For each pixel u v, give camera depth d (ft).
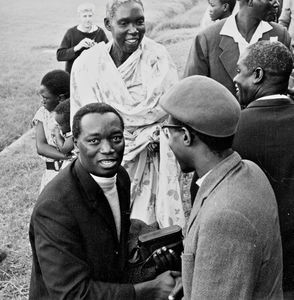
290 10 19.24
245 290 6.40
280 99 8.87
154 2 49.21
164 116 12.27
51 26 41.29
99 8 45.06
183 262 6.93
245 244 6.40
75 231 7.66
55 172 13.61
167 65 12.41
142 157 12.42
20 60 34.83
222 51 12.78
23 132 24.91
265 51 9.02
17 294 13.03
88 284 7.59
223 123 6.70
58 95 13.44
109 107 8.26
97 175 8.02
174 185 12.34
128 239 8.79
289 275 8.75
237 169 6.88
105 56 12.08
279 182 8.61
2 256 14.17
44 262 7.58
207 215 6.52
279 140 8.58
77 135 8.13
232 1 16.70
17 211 17.17
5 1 49.01
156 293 7.85
